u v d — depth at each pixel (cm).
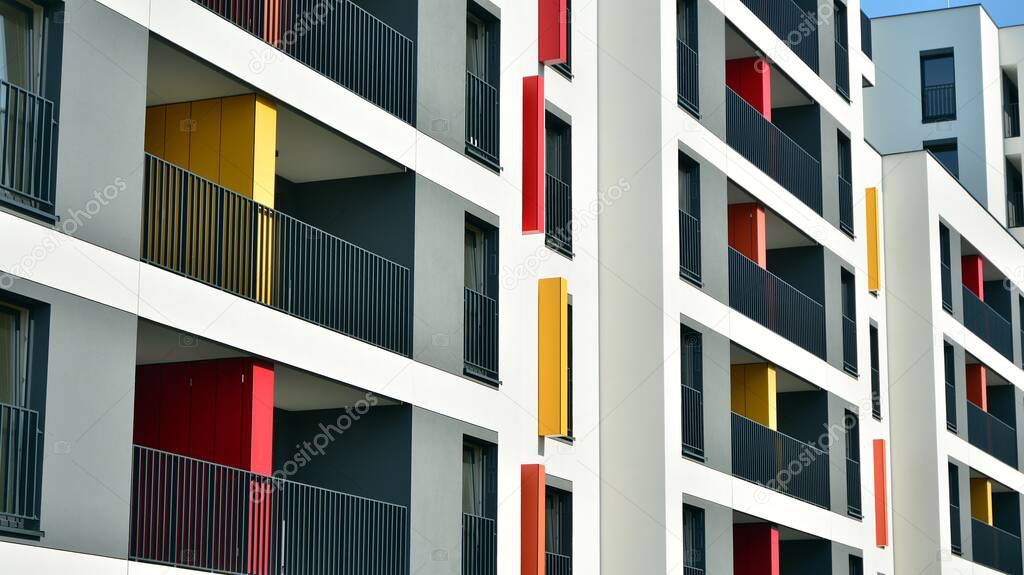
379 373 2194
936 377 4222
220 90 2036
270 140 2069
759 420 3331
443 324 2348
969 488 4547
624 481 2822
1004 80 5612
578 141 2842
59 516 1606
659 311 2841
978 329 4731
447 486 2312
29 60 1681
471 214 2448
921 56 5425
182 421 2020
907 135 5394
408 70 2348
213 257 2019
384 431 2264
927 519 4141
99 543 1658
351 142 2205
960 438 4406
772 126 3472
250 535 1952
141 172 1767
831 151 3772
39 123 1655
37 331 1623
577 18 2884
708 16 3166
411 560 2212
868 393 3862
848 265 3812
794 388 3572
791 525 3306
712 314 3041
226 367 2014
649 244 2870
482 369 2458
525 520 2534
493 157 2533
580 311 2798
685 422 2939
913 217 4309
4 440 1611
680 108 2992
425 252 2323
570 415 2736
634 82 2934
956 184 4575
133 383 1727
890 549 3947
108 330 1700
